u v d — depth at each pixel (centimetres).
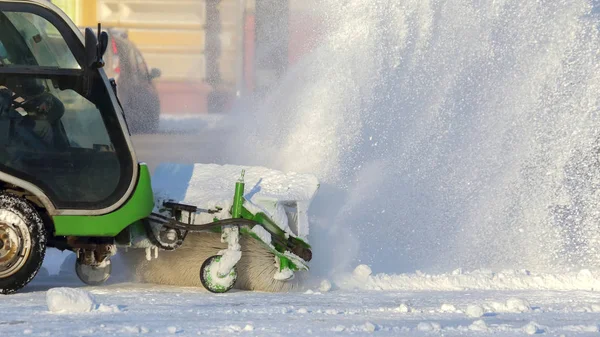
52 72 2830
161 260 3106
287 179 3117
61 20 2852
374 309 2667
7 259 2778
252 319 2478
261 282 3012
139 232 2984
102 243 2945
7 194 2800
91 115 2862
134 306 2633
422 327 2384
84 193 2850
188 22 4894
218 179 3133
